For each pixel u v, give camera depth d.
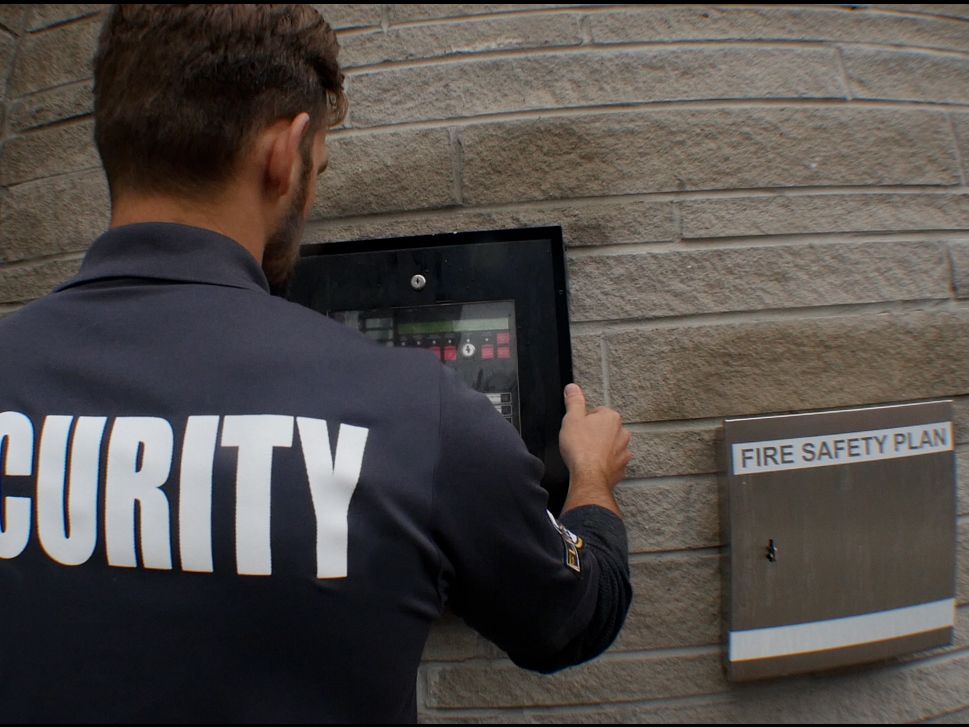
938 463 1.32
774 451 1.25
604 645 0.83
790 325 1.32
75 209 1.45
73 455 0.63
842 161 1.36
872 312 1.34
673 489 1.30
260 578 0.60
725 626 1.30
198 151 0.69
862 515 1.29
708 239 1.32
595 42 1.35
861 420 1.28
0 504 0.64
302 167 0.76
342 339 0.69
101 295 0.69
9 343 0.69
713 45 1.36
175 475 0.62
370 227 1.35
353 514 0.62
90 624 0.60
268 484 0.61
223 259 0.70
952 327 1.37
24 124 1.52
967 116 1.43
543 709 1.31
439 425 0.66
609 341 1.31
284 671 0.60
